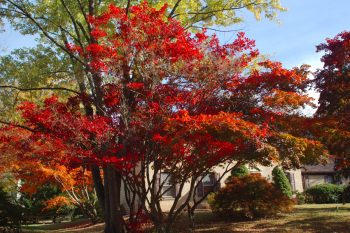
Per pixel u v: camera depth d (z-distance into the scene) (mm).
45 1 13766
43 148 10188
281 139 9062
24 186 18703
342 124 11164
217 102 10141
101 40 11711
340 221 14102
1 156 14555
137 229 11969
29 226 24328
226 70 9742
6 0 13336
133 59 9953
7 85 13203
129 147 9906
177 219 15438
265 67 10617
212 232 13859
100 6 13797
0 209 15602
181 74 9656
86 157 9758
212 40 10094
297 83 10414
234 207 16094
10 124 11500
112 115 10312
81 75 12484
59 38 13750
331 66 12031
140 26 9961
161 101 9625
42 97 14375
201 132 8469
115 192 12195
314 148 9312
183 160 10078
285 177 23828
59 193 27500
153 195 11008
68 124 9656
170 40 10188
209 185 22234
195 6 15242
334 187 24625
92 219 21734
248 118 9766
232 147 8805
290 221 14797
